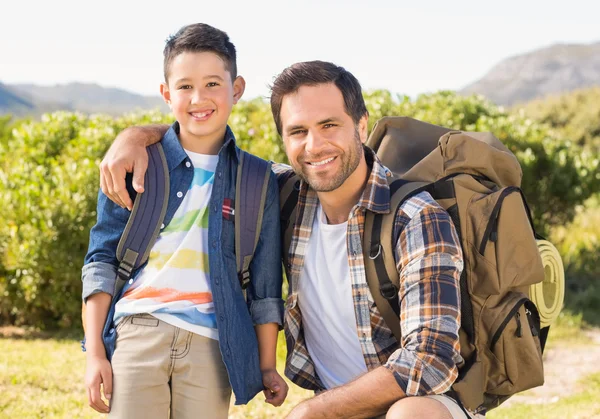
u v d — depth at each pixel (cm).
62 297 783
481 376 285
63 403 500
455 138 308
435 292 265
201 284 289
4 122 2131
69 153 869
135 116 975
